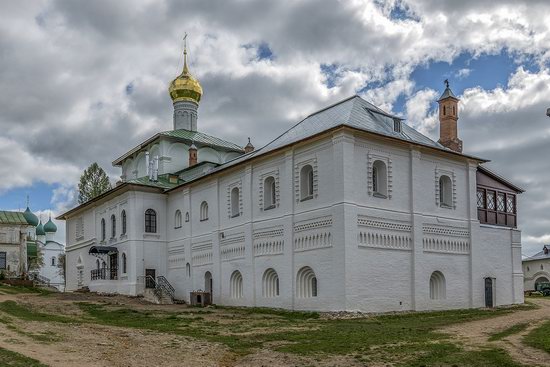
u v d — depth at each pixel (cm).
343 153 3162
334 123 3506
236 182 4038
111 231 5097
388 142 3416
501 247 4050
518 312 3262
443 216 3659
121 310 3372
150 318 2959
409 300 3356
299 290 3397
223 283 4069
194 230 4488
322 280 3209
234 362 1619
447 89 4250
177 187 4662
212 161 5572
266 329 2419
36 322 2431
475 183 3919
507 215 4200
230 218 4069
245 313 3294
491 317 2911
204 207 4428
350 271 3073
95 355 1631
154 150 5534
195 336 2156
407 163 3528
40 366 1380
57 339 1905
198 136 5650
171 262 4766
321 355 1680
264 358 1645
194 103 5950
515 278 4103
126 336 2097
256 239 3766
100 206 5378
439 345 1797
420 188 3547
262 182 3775
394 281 3294
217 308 3731
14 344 1705
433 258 3534
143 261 4706
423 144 3553
